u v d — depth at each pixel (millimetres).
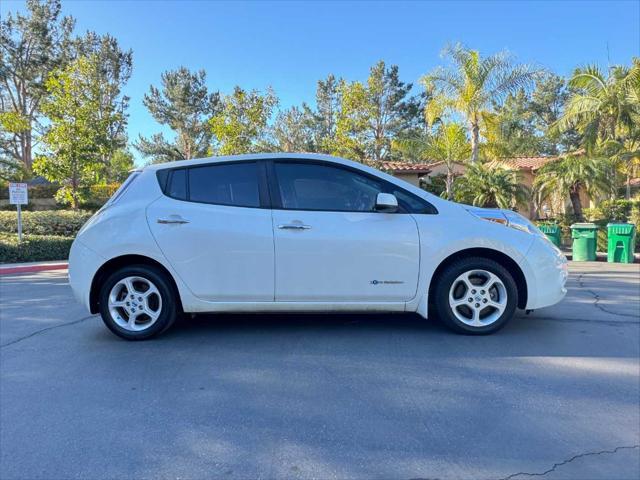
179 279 4648
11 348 4652
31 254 13430
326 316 5633
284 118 48594
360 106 21047
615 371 3932
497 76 18359
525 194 17312
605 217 17859
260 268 4609
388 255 4605
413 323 5289
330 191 4762
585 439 2898
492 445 2832
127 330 4750
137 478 2545
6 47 35750
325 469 2613
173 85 41531
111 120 18828
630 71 17812
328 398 3461
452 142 19750
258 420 3148
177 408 3322
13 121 26406
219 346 4602
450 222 4676
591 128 18828
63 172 17906
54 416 3219
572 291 7500
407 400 3420
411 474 2562
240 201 4719
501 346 4535
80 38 37562
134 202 4762
